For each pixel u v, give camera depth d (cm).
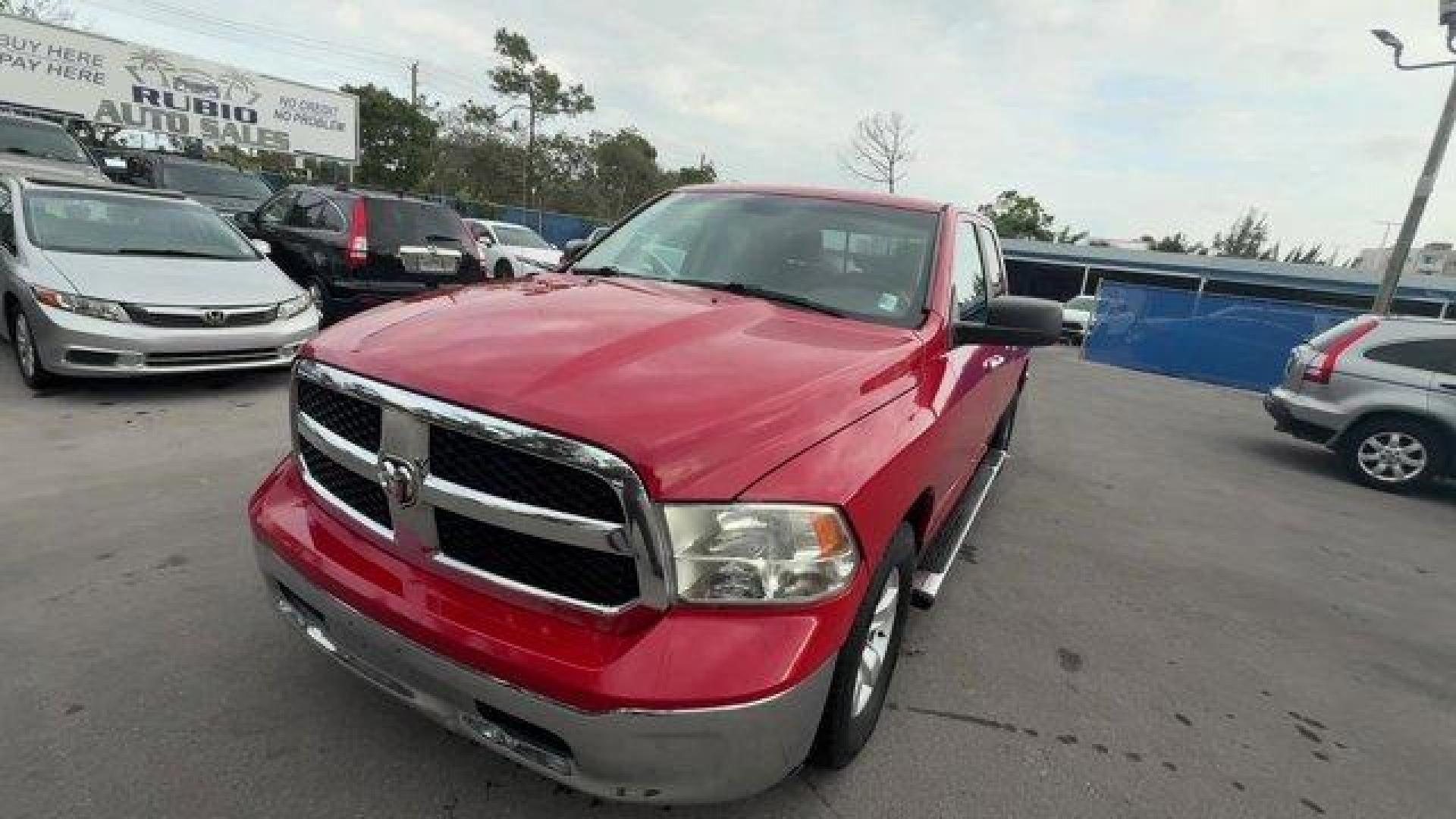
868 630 226
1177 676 346
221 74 2047
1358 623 431
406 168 4300
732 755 177
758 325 261
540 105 5444
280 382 662
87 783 216
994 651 348
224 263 661
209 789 219
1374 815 268
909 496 237
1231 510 635
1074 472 701
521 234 1770
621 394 185
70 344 545
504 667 176
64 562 333
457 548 194
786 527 181
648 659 171
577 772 179
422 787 227
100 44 1816
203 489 424
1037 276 3581
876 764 260
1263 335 1581
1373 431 779
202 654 278
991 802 249
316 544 217
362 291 854
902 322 298
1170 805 259
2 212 653
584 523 175
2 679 255
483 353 204
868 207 354
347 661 214
